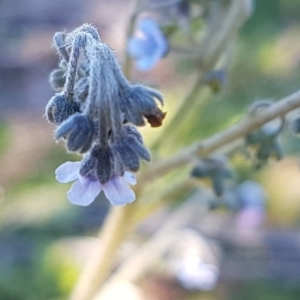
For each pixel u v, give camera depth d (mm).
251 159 128
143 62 138
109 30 388
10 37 391
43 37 394
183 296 229
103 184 84
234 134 117
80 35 81
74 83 84
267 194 252
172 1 138
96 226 243
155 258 192
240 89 270
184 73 268
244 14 131
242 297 233
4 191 243
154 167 130
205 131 229
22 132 275
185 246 200
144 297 213
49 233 235
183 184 140
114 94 78
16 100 330
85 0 434
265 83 275
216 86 135
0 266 219
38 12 420
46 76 353
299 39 290
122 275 171
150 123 81
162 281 227
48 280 214
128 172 87
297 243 253
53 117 86
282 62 283
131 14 139
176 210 239
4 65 360
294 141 247
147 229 233
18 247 230
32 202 242
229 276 240
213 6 135
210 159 127
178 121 141
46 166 251
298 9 298
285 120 122
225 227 257
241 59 278
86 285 150
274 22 293
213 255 207
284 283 240
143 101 80
